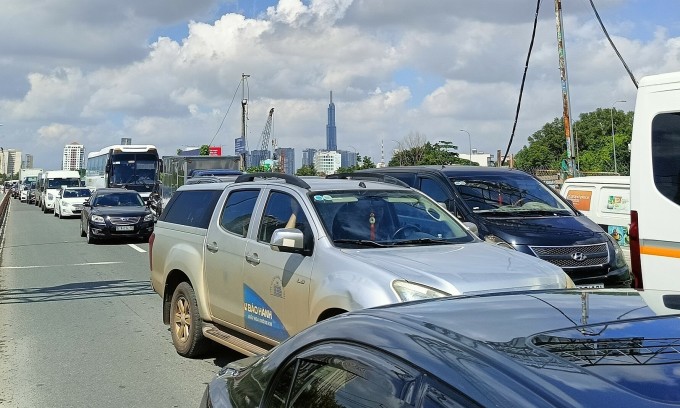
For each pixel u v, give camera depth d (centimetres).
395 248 543
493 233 802
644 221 587
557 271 521
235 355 734
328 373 242
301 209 571
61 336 834
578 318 234
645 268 584
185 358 725
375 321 243
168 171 3117
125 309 1012
